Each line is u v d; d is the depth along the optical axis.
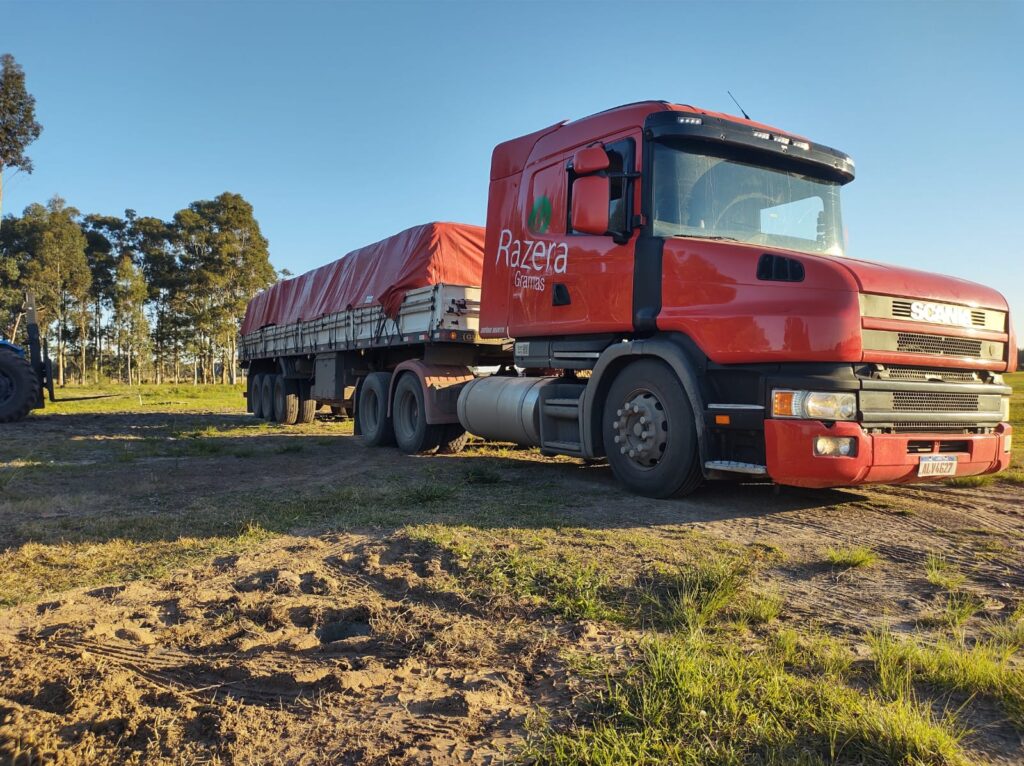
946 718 2.33
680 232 6.06
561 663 2.85
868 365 5.06
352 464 8.77
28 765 2.21
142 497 6.62
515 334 7.59
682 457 5.84
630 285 6.20
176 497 6.61
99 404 25.02
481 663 2.91
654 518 5.39
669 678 2.53
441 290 8.96
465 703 2.53
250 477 7.80
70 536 5.05
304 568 4.19
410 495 6.28
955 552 4.46
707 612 3.27
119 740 2.37
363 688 2.70
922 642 2.99
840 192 6.90
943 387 5.33
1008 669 2.62
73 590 3.93
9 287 52.66
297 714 2.52
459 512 5.62
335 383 12.84
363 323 11.48
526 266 7.46
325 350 13.28
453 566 4.16
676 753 2.11
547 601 3.56
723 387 5.61
